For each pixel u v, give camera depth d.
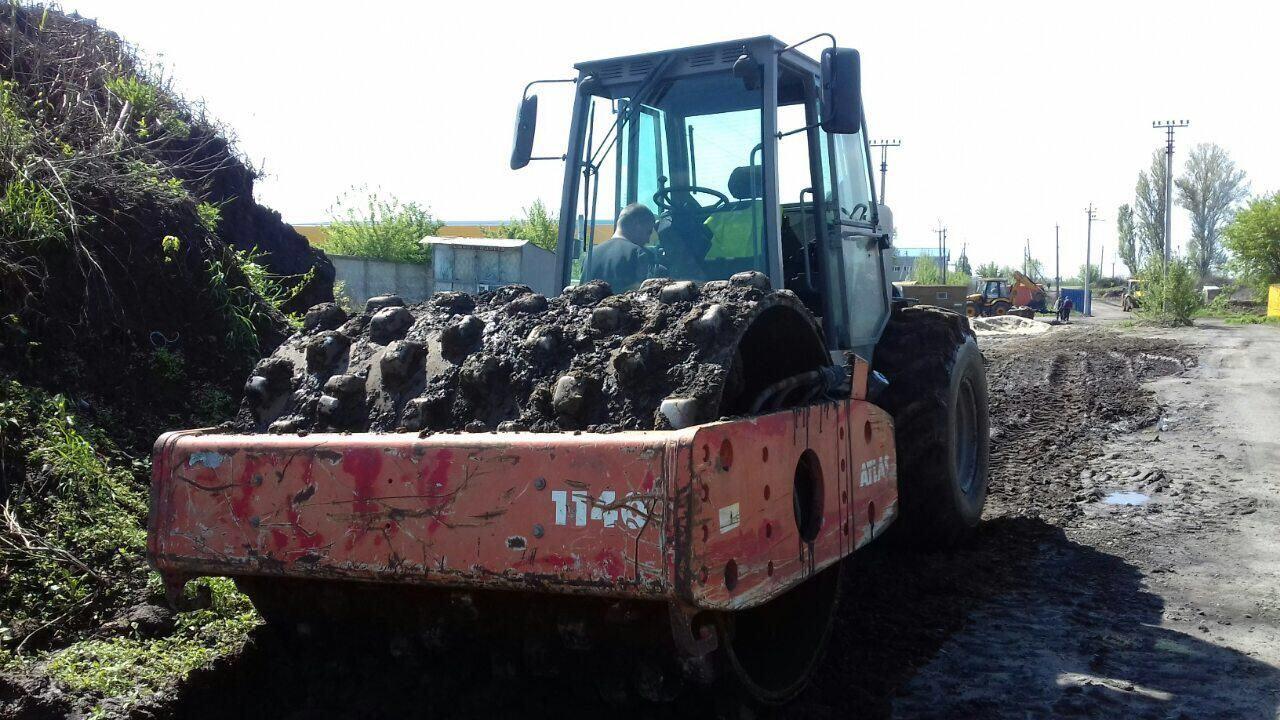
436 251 19.45
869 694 3.58
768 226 4.46
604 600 2.75
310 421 3.10
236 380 5.78
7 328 4.79
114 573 3.92
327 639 3.20
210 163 7.48
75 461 4.29
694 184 4.68
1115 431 9.49
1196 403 10.83
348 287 18.58
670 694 2.77
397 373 3.11
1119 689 3.65
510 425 2.79
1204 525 6.10
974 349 5.80
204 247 6.23
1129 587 4.94
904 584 4.91
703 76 4.71
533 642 2.87
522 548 2.58
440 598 2.96
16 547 3.81
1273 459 7.97
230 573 2.93
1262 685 3.71
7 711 2.87
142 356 5.38
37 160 5.53
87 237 5.46
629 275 4.75
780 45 4.56
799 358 3.60
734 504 2.63
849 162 5.33
